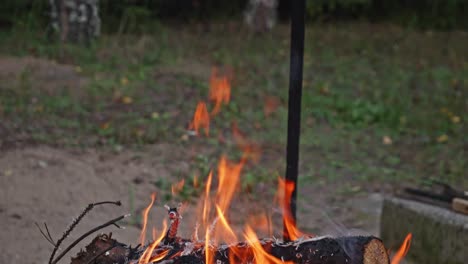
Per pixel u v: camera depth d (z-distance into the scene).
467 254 3.54
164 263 2.87
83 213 2.92
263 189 4.55
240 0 11.31
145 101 6.17
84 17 8.16
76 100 5.99
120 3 9.84
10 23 9.24
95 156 4.73
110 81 6.62
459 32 10.94
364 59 8.66
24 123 5.22
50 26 8.21
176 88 6.64
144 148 5.00
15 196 4.06
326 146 5.54
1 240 3.68
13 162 4.43
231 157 5.00
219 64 7.85
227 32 9.82
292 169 3.17
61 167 4.44
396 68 8.27
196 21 10.64
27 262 3.54
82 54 7.63
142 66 7.36
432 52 9.32
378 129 6.11
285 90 6.93
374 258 2.89
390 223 3.86
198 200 4.33
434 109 6.76
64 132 5.16
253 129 5.73
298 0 3.09
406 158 5.42
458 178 4.99
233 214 4.22
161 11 10.86
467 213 3.62
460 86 7.65
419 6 11.53
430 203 3.80
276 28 10.36
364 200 4.57
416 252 3.73
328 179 4.84
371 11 11.45
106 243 2.93
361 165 5.15
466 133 6.13
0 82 6.23
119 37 8.80
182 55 8.11
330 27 10.51
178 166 4.73
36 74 6.64
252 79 7.27
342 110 6.49
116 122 5.55
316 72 7.87
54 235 3.77
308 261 2.88
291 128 3.15
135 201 4.24
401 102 6.83
